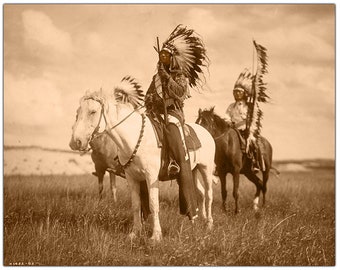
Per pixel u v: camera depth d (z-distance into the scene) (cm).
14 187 1297
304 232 981
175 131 932
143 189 954
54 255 865
